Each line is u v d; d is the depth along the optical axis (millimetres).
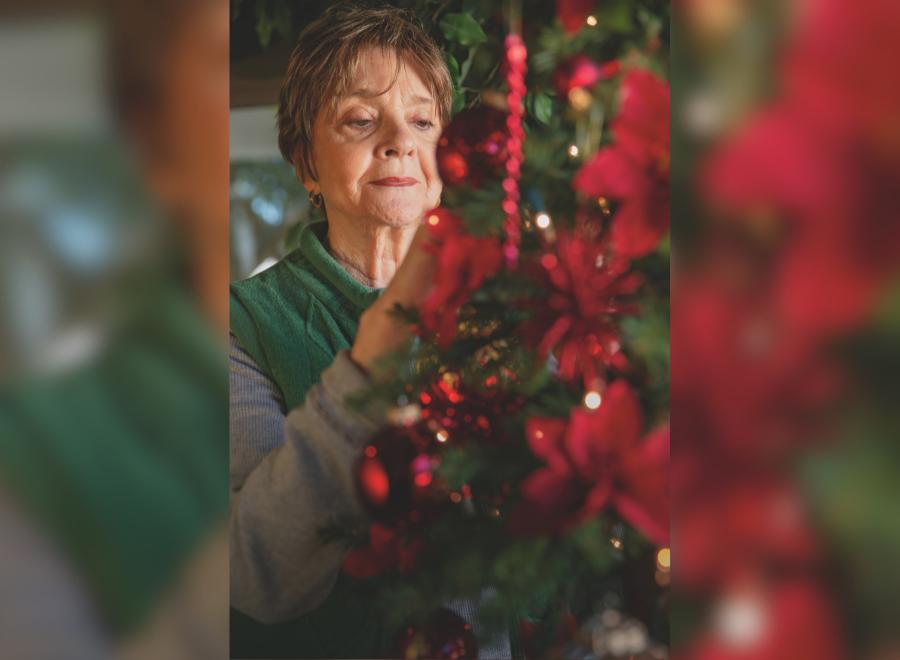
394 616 514
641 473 423
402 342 554
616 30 490
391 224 858
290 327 845
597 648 467
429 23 835
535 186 491
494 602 475
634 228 430
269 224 907
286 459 668
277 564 679
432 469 512
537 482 444
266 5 856
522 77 512
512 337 502
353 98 844
